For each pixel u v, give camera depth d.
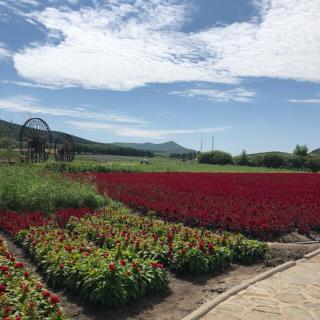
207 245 9.44
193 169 53.47
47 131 41.59
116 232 11.02
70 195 16.31
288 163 76.44
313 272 8.82
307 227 13.44
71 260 7.93
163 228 11.73
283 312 6.62
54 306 5.97
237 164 82.25
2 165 22.14
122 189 23.00
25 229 11.48
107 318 6.59
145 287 7.36
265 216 13.98
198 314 6.45
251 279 8.20
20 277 6.97
